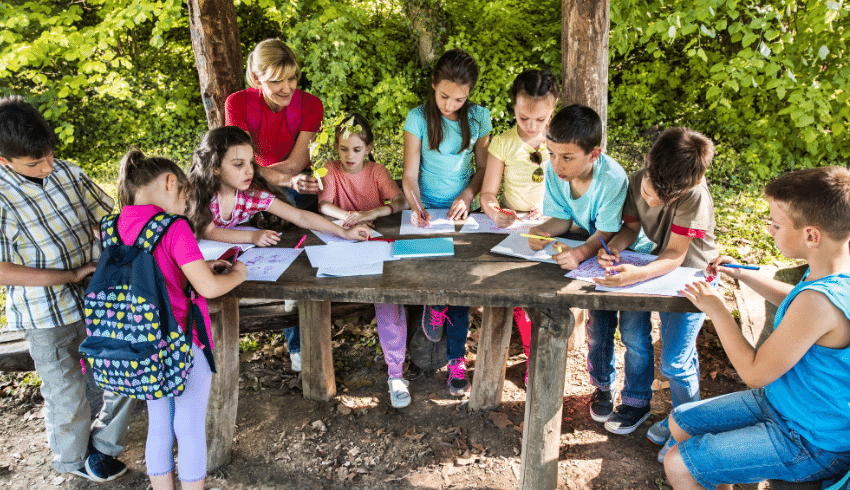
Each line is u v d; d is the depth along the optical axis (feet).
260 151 10.92
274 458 8.98
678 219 7.36
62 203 7.54
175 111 26.13
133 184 6.72
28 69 25.40
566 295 6.88
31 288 7.52
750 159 19.33
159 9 22.25
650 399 9.74
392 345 9.87
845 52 18.04
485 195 9.88
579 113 7.29
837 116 18.26
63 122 24.66
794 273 8.38
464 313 9.97
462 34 25.11
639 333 8.66
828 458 5.82
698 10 16.60
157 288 6.47
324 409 10.12
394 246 8.58
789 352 5.62
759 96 21.62
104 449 8.49
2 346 9.80
